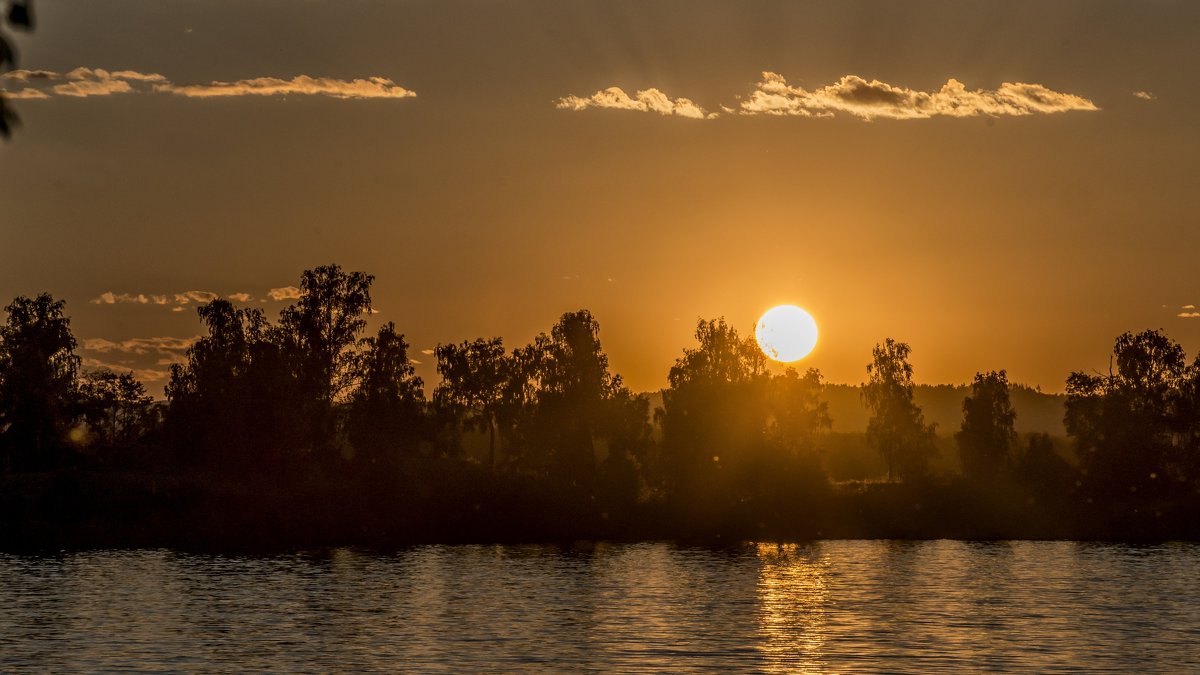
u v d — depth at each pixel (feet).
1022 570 360.48
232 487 472.03
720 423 510.17
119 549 421.59
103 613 268.21
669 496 509.35
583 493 503.61
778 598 295.28
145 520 445.78
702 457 510.58
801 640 230.89
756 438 510.99
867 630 243.60
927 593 305.12
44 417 502.79
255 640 231.71
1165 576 342.23
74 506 447.01
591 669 201.16
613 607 279.08
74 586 319.27
